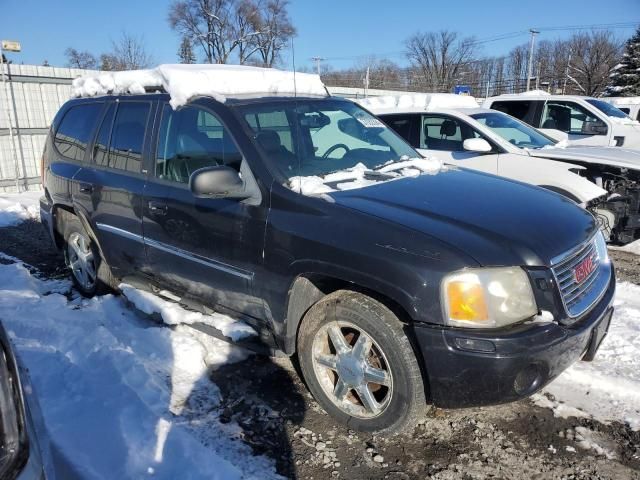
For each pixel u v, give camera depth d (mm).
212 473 2514
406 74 64312
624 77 45156
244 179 3264
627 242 6660
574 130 10195
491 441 2938
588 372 3521
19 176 12469
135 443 2707
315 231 2887
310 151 3568
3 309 4457
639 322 4395
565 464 2762
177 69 3891
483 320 2518
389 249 2645
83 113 4871
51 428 2787
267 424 3072
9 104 12273
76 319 4273
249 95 3801
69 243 5078
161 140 3895
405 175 3598
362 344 2891
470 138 6883
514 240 2662
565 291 2729
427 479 2662
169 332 3986
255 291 3252
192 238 3547
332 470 2717
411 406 2740
